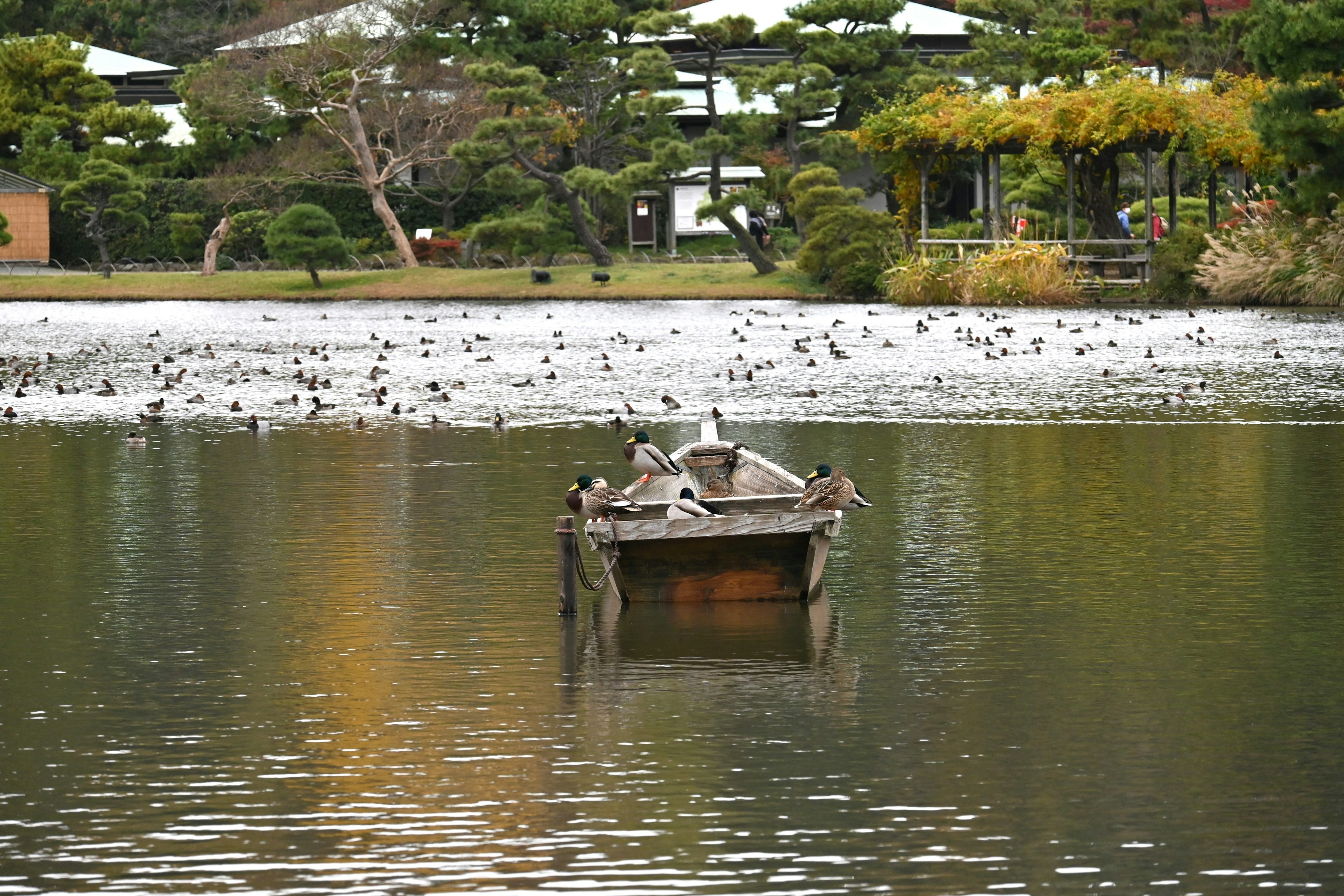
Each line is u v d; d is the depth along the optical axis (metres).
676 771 22.80
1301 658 28.30
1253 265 120.12
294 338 105.62
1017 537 39.28
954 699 26.09
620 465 51.69
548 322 117.62
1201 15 166.62
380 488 47.50
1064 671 27.67
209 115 167.62
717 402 68.88
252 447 56.78
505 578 35.44
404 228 177.50
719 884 19.17
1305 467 49.94
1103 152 129.38
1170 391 71.12
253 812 21.39
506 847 20.23
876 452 53.78
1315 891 18.84
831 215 139.75
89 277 165.12
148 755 23.64
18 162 183.25
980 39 155.62
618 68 157.25
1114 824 20.80
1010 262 127.69
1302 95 109.62
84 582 35.22
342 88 163.62
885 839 20.36
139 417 64.69
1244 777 22.38
